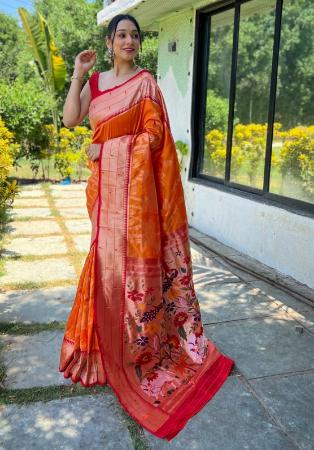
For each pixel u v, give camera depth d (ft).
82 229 20.26
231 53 17.92
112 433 7.46
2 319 11.26
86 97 8.83
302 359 9.75
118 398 8.18
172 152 8.55
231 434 7.48
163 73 22.71
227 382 8.87
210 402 8.26
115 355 8.68
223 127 18.90
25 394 8.32
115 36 8.22
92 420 7.74
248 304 12.43
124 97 8.23
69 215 22.88
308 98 15.76
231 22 17.78
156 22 22.80
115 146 8.24
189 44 19.92
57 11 64.28
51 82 34.76
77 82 8.58
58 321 11.21
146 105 8.23
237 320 11.48
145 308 8.57
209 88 19.61
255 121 17.16
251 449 7.16
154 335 8.78
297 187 15.30
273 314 11.87
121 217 8.38
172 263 9.05
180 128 21.35
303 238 13.80
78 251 17.07
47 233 19.49
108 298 8.61
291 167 15.57
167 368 9.02
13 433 7.39
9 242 18.07
